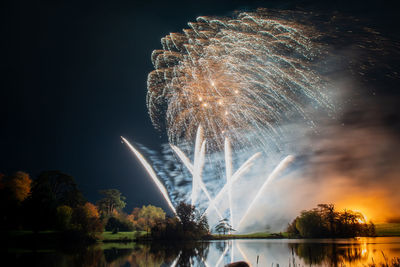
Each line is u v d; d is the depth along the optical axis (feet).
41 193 220.02
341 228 216.54
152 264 85.46
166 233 217.77
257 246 144.25
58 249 148.46
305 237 222.69
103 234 265.95
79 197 250.37
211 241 207.31
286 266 73.61
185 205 230.07
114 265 84.17
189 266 80.43
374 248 115.44
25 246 171.73
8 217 223.92
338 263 75.97
